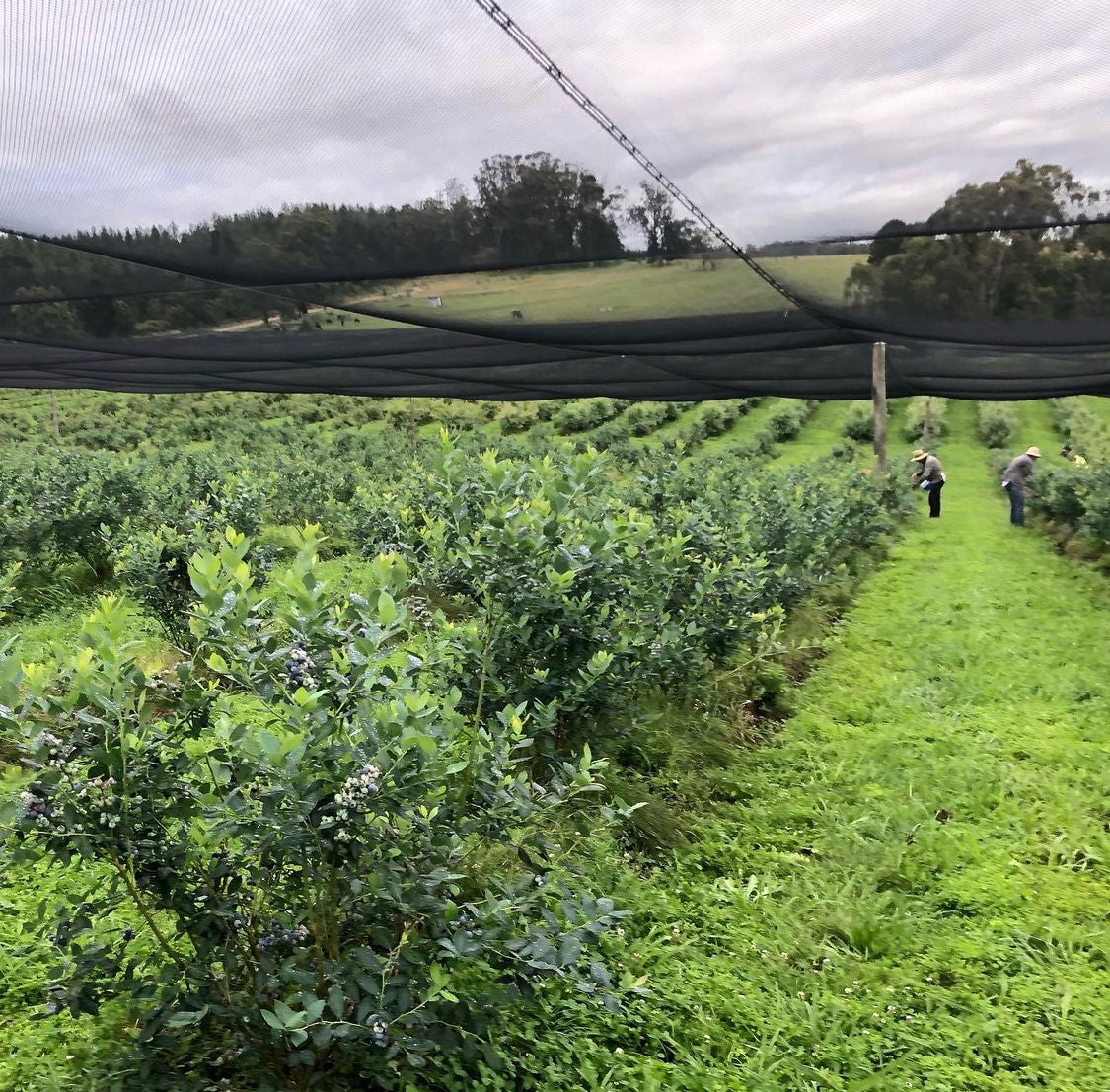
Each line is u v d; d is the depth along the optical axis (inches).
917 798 176.9
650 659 170.7
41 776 79.1
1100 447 909.2
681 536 194.5
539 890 100.7
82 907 87.3
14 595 306.7
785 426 1165.1
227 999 88.3
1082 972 128.3
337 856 85.3
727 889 144.6
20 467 493.0
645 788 165.8
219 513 317.7
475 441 929.5
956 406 1376.7
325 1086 90.6
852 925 135.3
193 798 87.1
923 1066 110.4
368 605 94.4
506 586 136.9
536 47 102.0
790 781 184.9
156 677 91.7
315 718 83.2
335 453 861.2
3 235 144.5
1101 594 359.9
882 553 459.5
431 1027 88.7
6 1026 102.3
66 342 240.1
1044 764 195.2
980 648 276.5
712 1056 109.5
